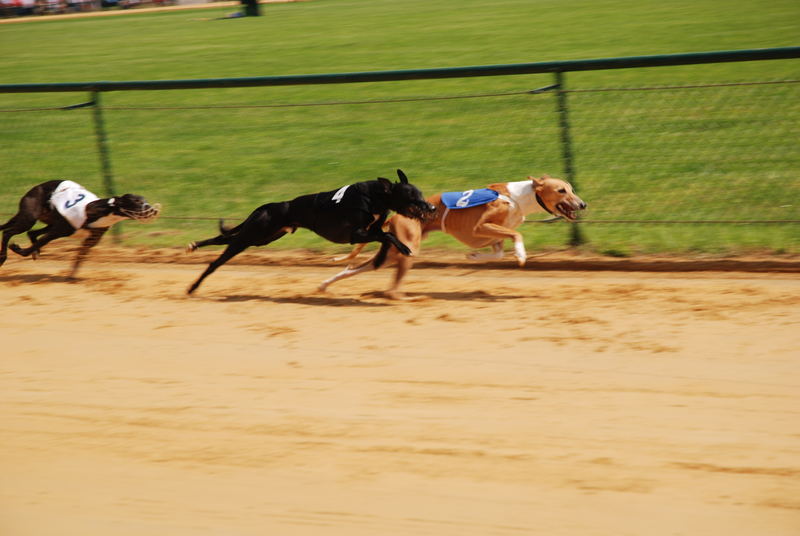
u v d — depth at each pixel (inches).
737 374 303.9
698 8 1766.7
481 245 427.2
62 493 241.3
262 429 275.4
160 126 859.4
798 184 556.7
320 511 225.9
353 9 2551.7
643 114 746.2
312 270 490.3
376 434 268.1
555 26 1678.2
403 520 220.1
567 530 212.8
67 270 508.1
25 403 305.0
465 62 1279.5
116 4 3339.1
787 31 1296.8
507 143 701.9
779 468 237.5
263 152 744.3
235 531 219.0
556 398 290.4
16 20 2960.1
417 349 345.4
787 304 378.9
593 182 596.1
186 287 459.5
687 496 225.3
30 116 914.1
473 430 268.4
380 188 401.4
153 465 254.8
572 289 425.1
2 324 403.2
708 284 420.8
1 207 633.6
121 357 350.3
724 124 697.0
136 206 447.5
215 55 1553.9
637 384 299.4
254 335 371.9
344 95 977.5
